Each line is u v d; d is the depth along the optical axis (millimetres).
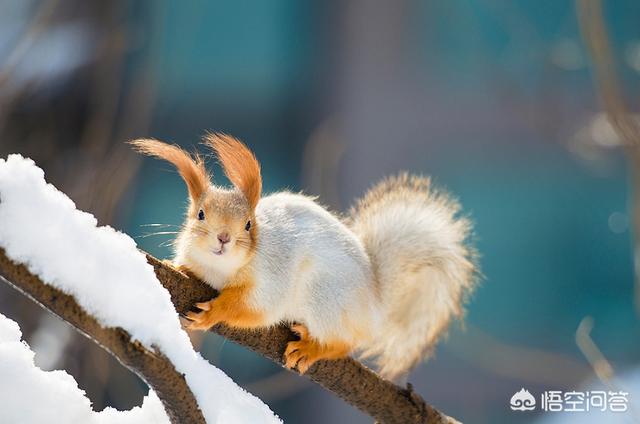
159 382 3029
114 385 3854
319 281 3330
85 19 4039
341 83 5176
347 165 5051
